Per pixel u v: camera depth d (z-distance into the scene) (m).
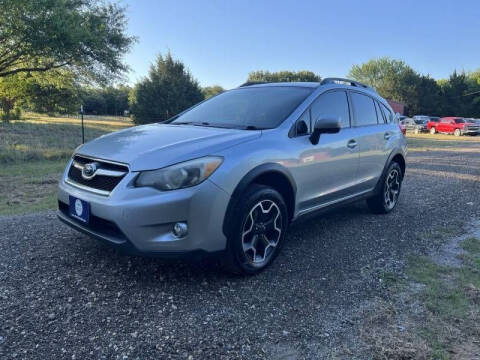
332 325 2.58
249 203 3.07
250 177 3.05
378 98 5.30
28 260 3.42
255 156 3.14
